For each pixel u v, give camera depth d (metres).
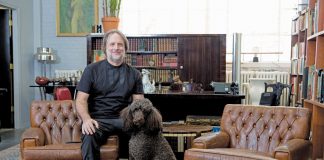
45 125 3.07
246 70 6.69
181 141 3.22
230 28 6.80
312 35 3.78
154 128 2.33
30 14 6.37
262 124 2.89
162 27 6.87
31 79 6.41
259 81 5.98
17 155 3.97
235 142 2.95
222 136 2.88
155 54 5.79
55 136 3.05
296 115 2.78
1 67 5.93
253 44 6.80
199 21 6.82
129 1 6.88
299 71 5.32
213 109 4.36
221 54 5.52
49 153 2.60
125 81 2.83
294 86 5.73
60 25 6.52
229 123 3.03
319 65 3.55
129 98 2.89
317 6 3.59
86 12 6.48
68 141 3.03
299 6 6.16
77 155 2.59
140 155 2.34
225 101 4.31
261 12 6.75
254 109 2.98
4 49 5.91
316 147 3.61
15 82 5.95
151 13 6.87
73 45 6.55
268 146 2.79
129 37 5.73
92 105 2.82
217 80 5.54
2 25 5.88
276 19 6.73
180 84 4.84
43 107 3.14
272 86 5.38
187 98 4.16
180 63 5.61
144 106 2.32
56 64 6.59
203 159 2.41
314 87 3.56
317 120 3.61
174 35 5.62
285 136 2.75
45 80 5.43
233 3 6.77
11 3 5.69
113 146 2.64
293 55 5.95
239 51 5.70
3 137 5.12
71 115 3.11
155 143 2.36
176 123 3.75
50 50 6.12
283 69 6.64
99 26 5.75
